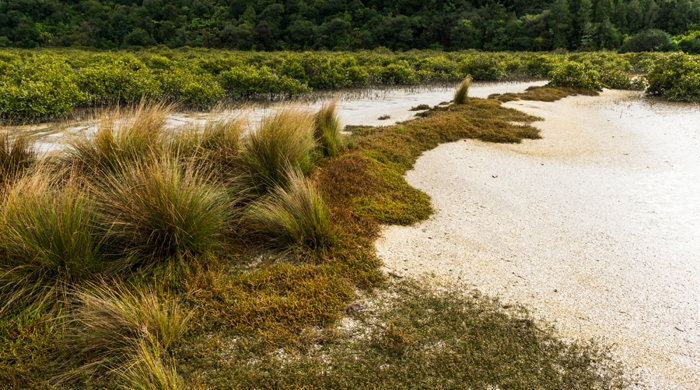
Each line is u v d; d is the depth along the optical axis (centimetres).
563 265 346
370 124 996
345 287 302
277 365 226
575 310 283
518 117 1045
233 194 420
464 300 294
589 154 742
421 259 356
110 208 326
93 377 217
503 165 669
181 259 314
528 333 258
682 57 1438
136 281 291
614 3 7119
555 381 219
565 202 502
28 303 264
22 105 888
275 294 291
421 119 991
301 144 507
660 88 1476
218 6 8844
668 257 357
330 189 481
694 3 6031
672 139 845
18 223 272
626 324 268
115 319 240
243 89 1428
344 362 230
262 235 371
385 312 278
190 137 483
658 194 528
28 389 207
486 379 219
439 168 647
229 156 460
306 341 246
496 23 6856
